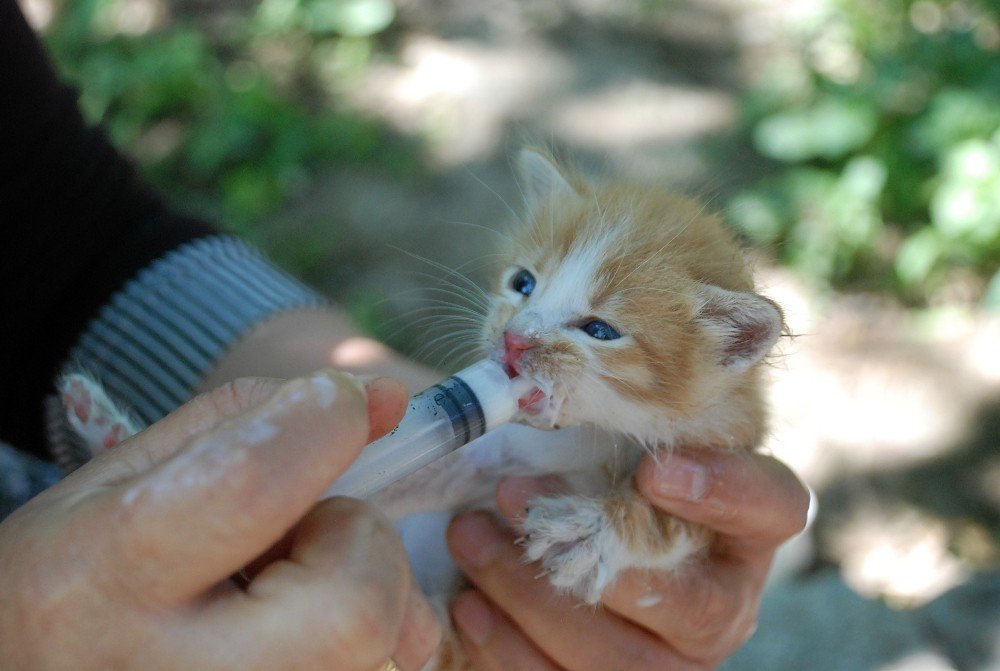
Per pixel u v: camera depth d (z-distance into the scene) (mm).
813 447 767
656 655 384
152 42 1160
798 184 913
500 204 949
